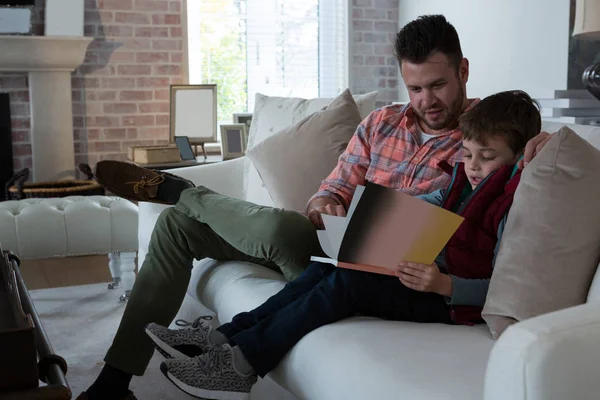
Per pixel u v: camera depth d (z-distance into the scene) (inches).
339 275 63.2
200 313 92.7
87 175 184.7
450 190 69.4
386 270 61.7
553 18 170.7
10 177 190.4
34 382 42.7
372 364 52.1
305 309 62.3
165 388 90.5
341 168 90.0
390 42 226.1
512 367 37.8
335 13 219.9
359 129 90.0
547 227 54.0
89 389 76.6
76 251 122.8
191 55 207.9
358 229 61.0
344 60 221.8
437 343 54.8
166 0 201.0
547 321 38.4
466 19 201.2
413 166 82.6
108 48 197.3
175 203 88.1
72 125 190.5
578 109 155.3
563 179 54.4
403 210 59.6
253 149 102.3
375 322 61.7
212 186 118.6
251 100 214.5
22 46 178.4
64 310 123.6
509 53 186.1
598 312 39.2
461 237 63.8
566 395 37.4
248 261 86.8
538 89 176.9
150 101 202.7
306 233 75.5
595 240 53.5
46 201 128.6
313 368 57.6
